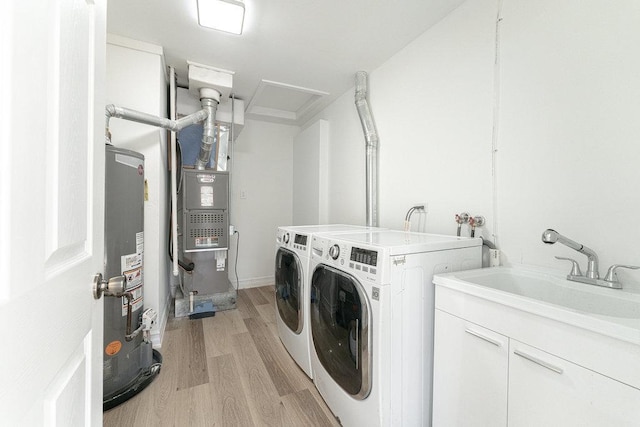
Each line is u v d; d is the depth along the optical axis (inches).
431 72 74.4
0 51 12.7
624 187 40.0
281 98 130.4
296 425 54.0
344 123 118.7
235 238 148.5
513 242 54.4
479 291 38.2
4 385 12.4
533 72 51.2
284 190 160.9
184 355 79.2
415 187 79.7
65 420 19.9
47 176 17.1
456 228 66.9
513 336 34.3
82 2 23.0
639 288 38.4
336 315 54.8
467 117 64.2
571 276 43.7
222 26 74.5
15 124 13.5
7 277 12.9
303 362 69.9
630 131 39.4
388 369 43.7
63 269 19.5
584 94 44.2
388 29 75.8
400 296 44.9
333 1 65.8
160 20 73.4
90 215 25.5
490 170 58.9
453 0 64.6
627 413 25.0
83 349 24.4
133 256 65.2
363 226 98.8
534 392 31.9
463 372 40.9
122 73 81.1
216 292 114.8
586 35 44.0
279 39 81.2
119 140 81.4
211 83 98.2
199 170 105.2
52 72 17.6
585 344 27.9
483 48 60.4
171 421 54.4
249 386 65.6
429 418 48.6
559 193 47.4
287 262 81.3
